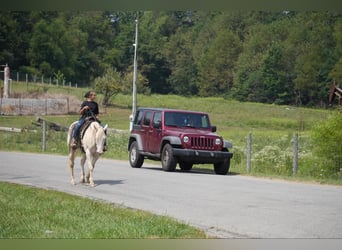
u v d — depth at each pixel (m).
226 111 45.19
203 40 53.47
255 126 41.47
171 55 53.84
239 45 50.09
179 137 23.38
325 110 42.09
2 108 50.00
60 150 34.75
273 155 25.44
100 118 44.03
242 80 48.47
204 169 26.66
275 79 45.81
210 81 50.75
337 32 44.28
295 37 46.03
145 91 51.66
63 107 51.69
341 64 43.28
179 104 48.59
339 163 22.86
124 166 25.72
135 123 25.89
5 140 37.78
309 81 43.78
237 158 27.17
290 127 39.84
